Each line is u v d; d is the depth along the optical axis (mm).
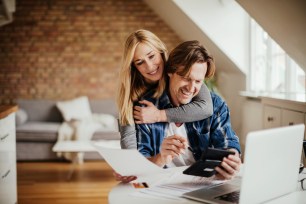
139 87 1586
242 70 4797
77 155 5176
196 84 1476
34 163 5215
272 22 2619
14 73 6258
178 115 1517
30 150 5246
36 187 4047
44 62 6281
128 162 1298
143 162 1276
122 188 1360
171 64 1475
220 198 1180
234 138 1581
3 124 2596
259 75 4715
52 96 6316
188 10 4609
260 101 4277
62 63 6297
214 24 4664
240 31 4727
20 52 6238
